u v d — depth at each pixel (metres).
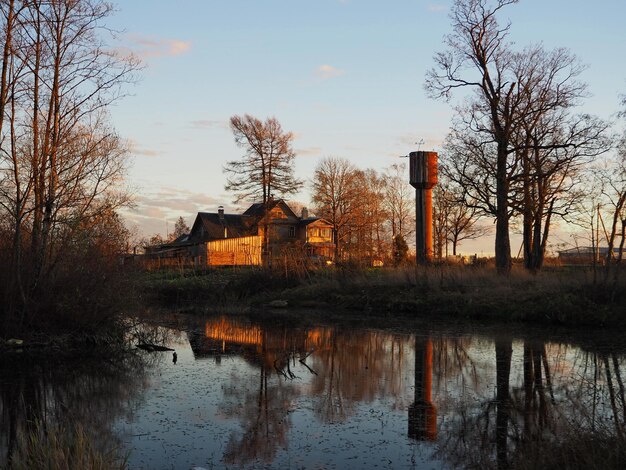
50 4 15.77
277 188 47.03
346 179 54.75
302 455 7.12
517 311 20.03
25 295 15.37
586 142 26.11
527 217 27.80
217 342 16.64
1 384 11.26
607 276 18.95
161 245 53.47
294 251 35.53
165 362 13.55
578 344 15.08
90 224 17.12
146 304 19.88
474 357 13.49
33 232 15.66
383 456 7.06
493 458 6.86
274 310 25.77
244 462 6.92
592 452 5.82
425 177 30.80
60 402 9.88
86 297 16.08
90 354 14.69
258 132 46.25
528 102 27.03
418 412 8.97
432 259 30.59
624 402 9.21
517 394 9.96
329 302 26.52
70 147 16.42
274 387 10.80
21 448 6.80
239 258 44.09
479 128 27.55
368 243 52.22
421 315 22.34
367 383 11.00
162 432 8.12
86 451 6.44
